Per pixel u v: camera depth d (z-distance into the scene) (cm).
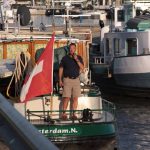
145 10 3381
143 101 2716
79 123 1316
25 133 389
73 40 1861
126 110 2436
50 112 1337
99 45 3366
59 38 1877
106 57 3008
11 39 1906
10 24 2650
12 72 1557
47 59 1258
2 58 1872
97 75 2928
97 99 1413
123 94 2839
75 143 1312
